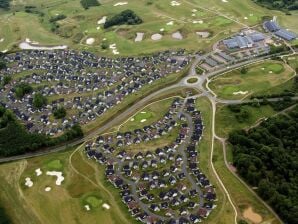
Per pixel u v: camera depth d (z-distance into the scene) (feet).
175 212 615.16
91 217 618.85
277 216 598.75
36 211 635.25
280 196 606.96
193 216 601.21
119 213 622.13
